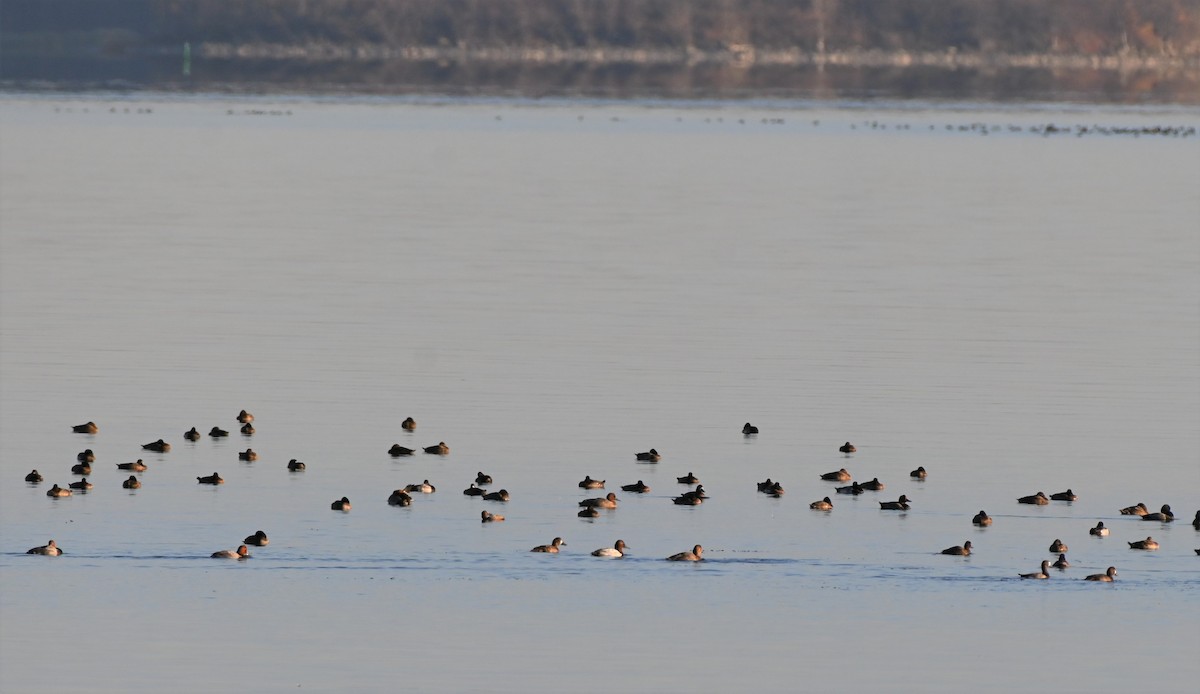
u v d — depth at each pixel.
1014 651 40.91
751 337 75.25
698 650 40.62
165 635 41.00
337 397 64.00
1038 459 56.75
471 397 64.19
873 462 56.25
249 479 53.34
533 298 83.69
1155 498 52.69
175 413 61.41
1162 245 102.75
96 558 45.91
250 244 99.44
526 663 39.81
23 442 57.22
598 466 55.34
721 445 58.09
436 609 42.88
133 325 76.00
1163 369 69.88
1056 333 76.69
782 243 102.19
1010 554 47.38
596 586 44.59
